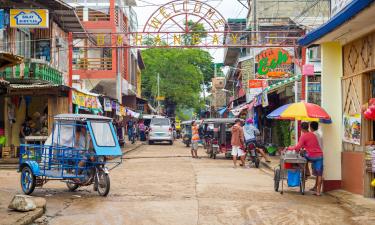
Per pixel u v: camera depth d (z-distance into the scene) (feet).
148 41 94.53
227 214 32.50
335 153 43.65
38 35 82.53
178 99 214.48
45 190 44.45
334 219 30.94
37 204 33.96
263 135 98.99
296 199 39.11
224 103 214.90
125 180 51.93
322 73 44.37
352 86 41.29
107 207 35.24
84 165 41.29
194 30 88.12
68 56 87.20
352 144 41.47
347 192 41.16
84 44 120.57
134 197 39.96
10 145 73.26
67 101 73.15
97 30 122.72
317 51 84.79
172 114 244.83
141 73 217.97
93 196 40.57
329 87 44.19
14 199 32.35
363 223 29.55
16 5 71.87
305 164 41.96
